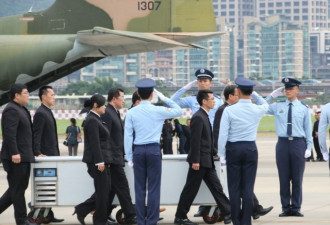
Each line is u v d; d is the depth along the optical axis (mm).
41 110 28516
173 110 25812
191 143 26453
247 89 24859
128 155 25812
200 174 26641
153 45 52594
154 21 55750
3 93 53469
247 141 24906
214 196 26969
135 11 55875
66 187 27594
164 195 27562
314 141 60062
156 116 25703
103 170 26281
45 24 55781
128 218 27438
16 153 26516
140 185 25828
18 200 26906
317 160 60219
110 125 27109
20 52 52000
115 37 50031
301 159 29141
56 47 51750
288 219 28656
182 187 27500
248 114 24828
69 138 64062
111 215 29484
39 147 28297
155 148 25688
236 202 25047
